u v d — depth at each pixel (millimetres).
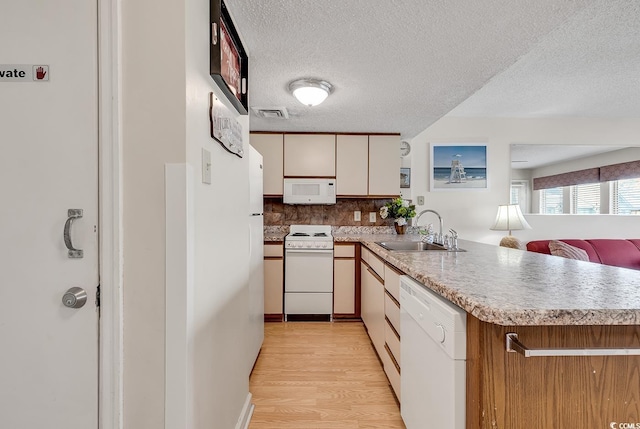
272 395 1767
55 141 848
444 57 1688
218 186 1175
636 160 3771
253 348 2043
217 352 1155
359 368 2080
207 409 1046
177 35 859
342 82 2021
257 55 1675
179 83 859
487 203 3754
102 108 847
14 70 841
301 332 2738
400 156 3451
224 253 1252
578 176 3818
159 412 867
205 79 1033
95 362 854
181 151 857
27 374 856
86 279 852
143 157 860
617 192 3785
